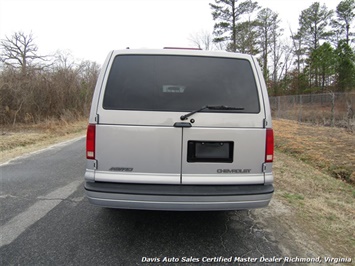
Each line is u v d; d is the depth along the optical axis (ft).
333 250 7.22
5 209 9.91
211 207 6.77
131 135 6.88
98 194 6.68
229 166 7.09
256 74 7.41
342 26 112.27
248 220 9.10
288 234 8.13
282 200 10.90
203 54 7.39
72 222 8.84
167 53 7.33
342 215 9.46
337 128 37.32
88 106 55.93
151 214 9.54
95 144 6.91
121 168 6.93
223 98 7.18
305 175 14.52
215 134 6.98
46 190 12.16
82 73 59.26
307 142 24.49
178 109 6.98
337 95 49.88
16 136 29.22
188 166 6.99
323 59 92.32
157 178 6.95
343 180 14.40
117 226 8.58
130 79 7.13
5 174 14.90
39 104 41.73
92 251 7.09
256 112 7.18
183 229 8.44
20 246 7.29
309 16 112.68
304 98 56.59
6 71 38.70
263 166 7.20
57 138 30.81
